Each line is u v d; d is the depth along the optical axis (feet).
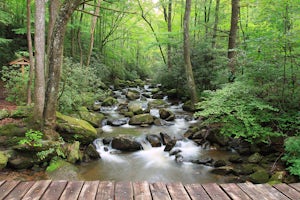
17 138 17.88
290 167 15.42
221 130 22.34
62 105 25.72
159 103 44.24
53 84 18.95
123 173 18.45
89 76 31.45
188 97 45.03
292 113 20.12
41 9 19.02
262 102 20.74
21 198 7.98
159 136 25.58
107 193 8.48
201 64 41.06
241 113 20.59
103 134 26.23
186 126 30.37
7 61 42.50
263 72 20.99
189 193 8.64
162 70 52.19
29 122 19.76
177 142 24.32
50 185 9.02
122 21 75.15
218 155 21.44
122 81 69.05
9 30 46.52
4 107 27.53
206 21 51.98
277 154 19.12
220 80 32.09
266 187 9.19
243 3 34.19
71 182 9.31
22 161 16.62
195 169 19.13
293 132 19.97
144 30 76.89
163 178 17.78
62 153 18.40
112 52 75.05
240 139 23.09
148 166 19.77
